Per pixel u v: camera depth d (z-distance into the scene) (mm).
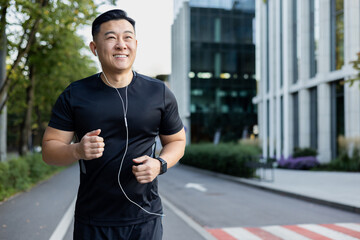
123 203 2055
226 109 42781
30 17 9320
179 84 46062
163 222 7355
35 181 14930
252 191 12961
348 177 16734
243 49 43250
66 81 18297
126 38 1979
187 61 43531
